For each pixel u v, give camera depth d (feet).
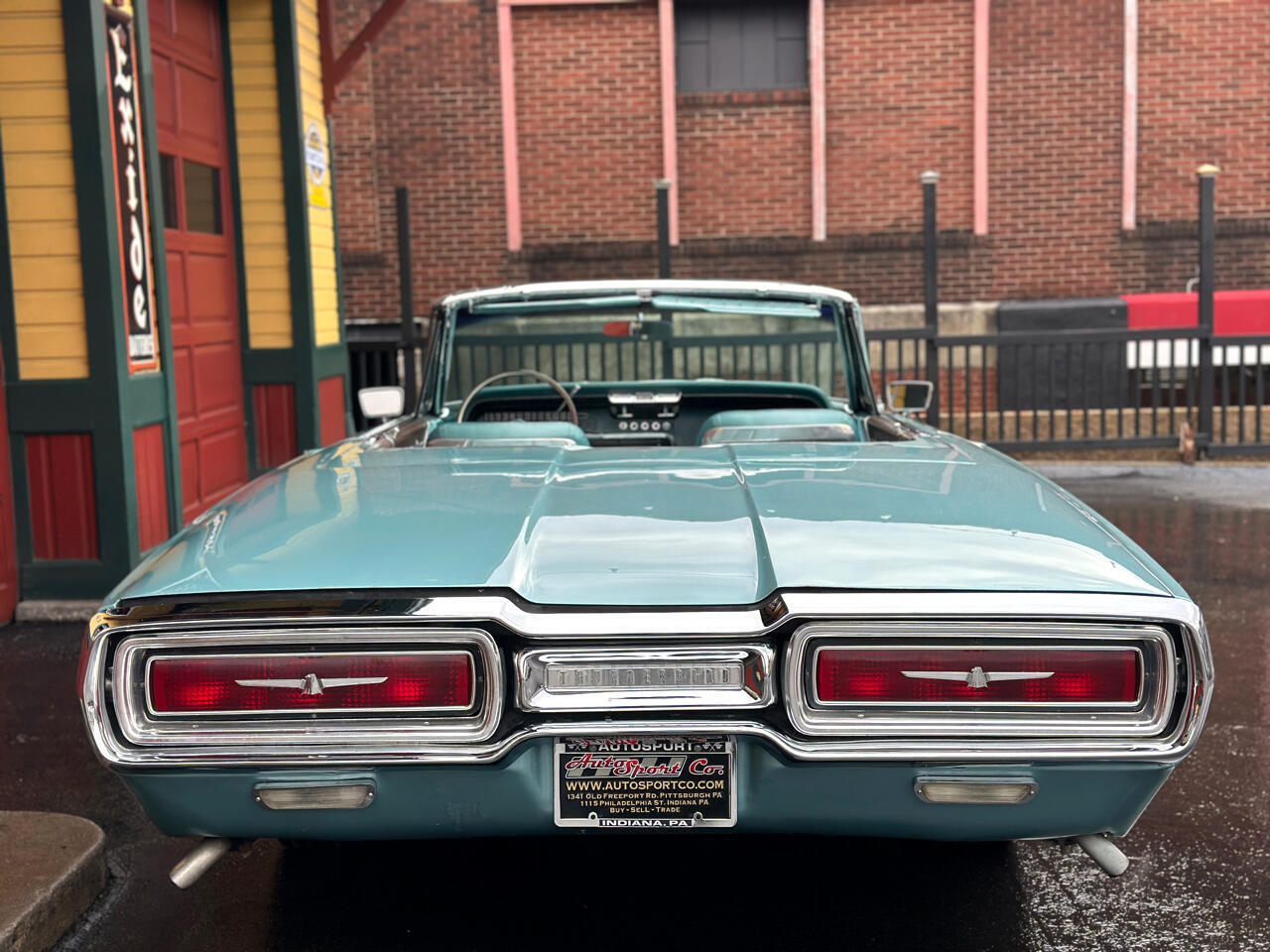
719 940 8.13
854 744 6.28
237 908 8.72
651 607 6.31
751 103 41.04
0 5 16.11
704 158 41.37
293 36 24.56
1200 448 31.65
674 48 41.11
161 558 7.20
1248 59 40.19
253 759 6.34
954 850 9.57
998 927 8.32
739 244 41.39
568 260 41.88
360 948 8.10
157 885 9.16
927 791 6.37
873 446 9.89
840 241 41.32
